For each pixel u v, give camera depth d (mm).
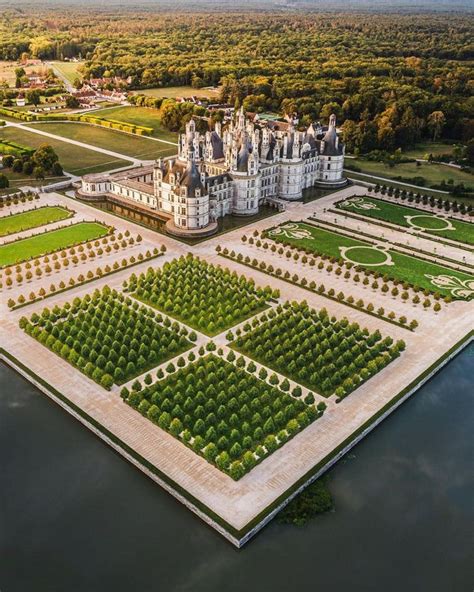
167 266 185750
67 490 109375
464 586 95000
